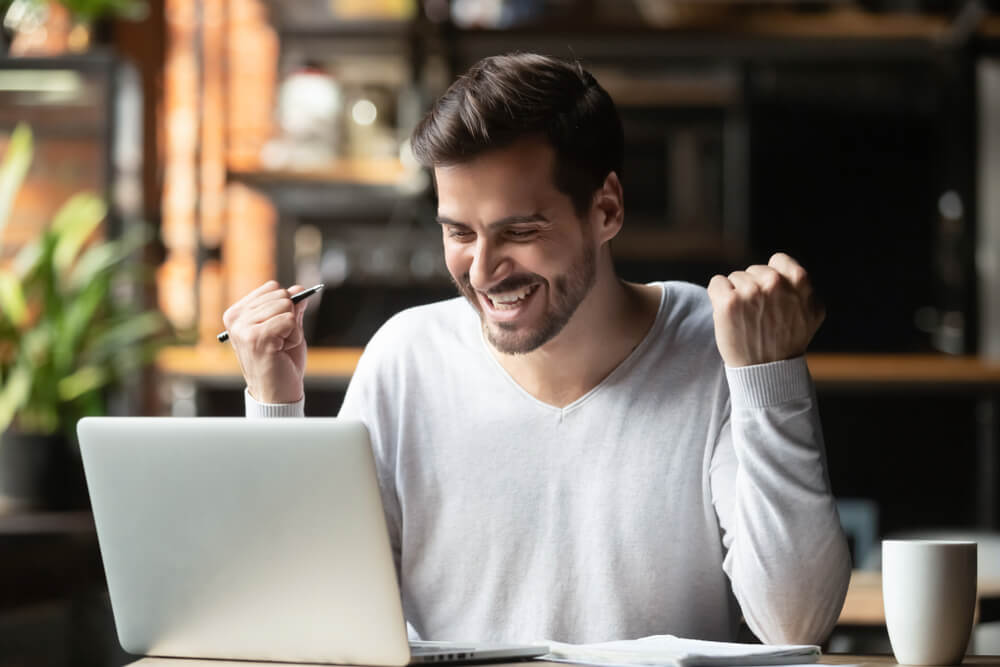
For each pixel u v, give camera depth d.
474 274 1.60
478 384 1.80
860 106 5.28
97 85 4.22
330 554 1.36
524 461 1.76
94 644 3.71
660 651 1.36
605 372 1.78
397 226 5.37
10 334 3.74
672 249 5.34
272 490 1.36
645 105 5.36
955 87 5.04
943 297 5.24
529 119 1.57
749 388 1.54
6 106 4.25
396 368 1.85
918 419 4.50
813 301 1.53
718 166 5.38
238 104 5.70
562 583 1.73
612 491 1.74
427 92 5.07
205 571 1.42
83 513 3.71
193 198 5.09
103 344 3.88
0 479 3.67
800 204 5.32
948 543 1.39
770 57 5.10
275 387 1.73
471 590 1.77
